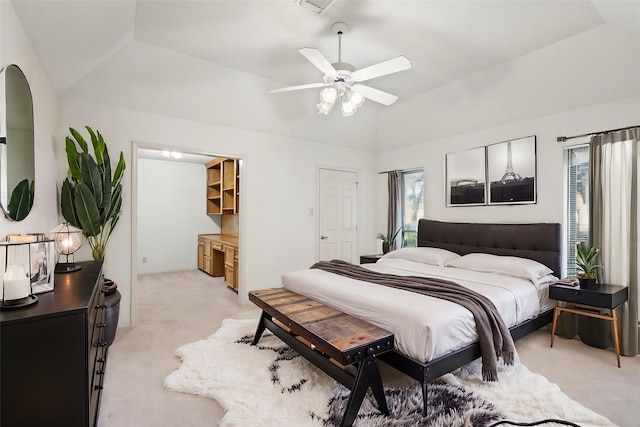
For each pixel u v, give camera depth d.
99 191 2.95
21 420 1.17
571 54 2.83
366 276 2.96
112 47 2.77
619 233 2.86
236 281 4.96
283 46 2.99
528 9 2.39
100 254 3.08
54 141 2.82
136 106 3.40
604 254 2.93
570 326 3.05
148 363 2.54
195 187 7.13
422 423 1.78
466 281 2.90
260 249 4.31
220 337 3.03
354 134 4.99
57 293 1.50
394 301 2.15
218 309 4.02
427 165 4.67
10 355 1.14
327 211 4.99
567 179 3.35
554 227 3.25
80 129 3.15
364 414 1.86
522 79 3.25
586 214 3.24
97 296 1.82
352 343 1.80
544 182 3.44
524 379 2.24
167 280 5.84
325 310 2.43
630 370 2.43
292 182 4.60
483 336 2.09
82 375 1.26
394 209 5.07
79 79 2.99
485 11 2.42
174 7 2.42
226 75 3.47
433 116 4.25
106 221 3.11
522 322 2.67
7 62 1.69
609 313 2.79
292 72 3.54
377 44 2.93
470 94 3.71
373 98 2.91
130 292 3.40
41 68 2.38
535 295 2.80
